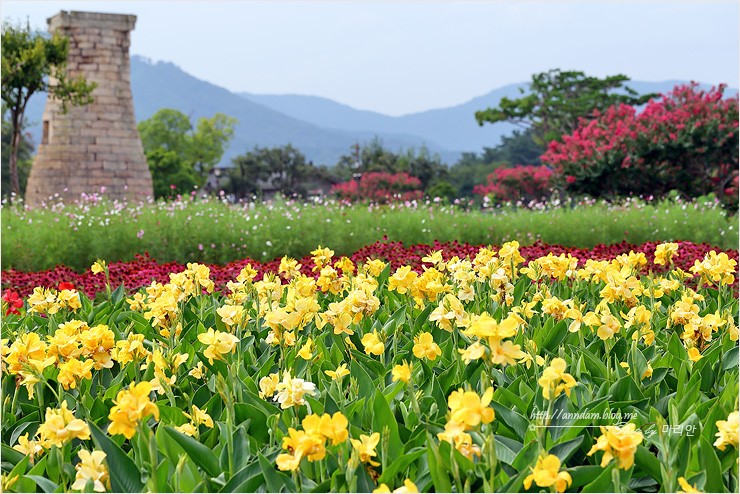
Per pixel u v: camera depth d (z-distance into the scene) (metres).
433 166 49.12
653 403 2.94
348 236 12.22
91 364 2.94
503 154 61.03
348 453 2.26
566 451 2.34
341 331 3.31
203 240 11.77
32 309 3.98
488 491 2.04
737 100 21.61
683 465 2.31
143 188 24.92
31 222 12.29
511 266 4.45
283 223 12.33
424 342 2.75
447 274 4.82
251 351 3.52
